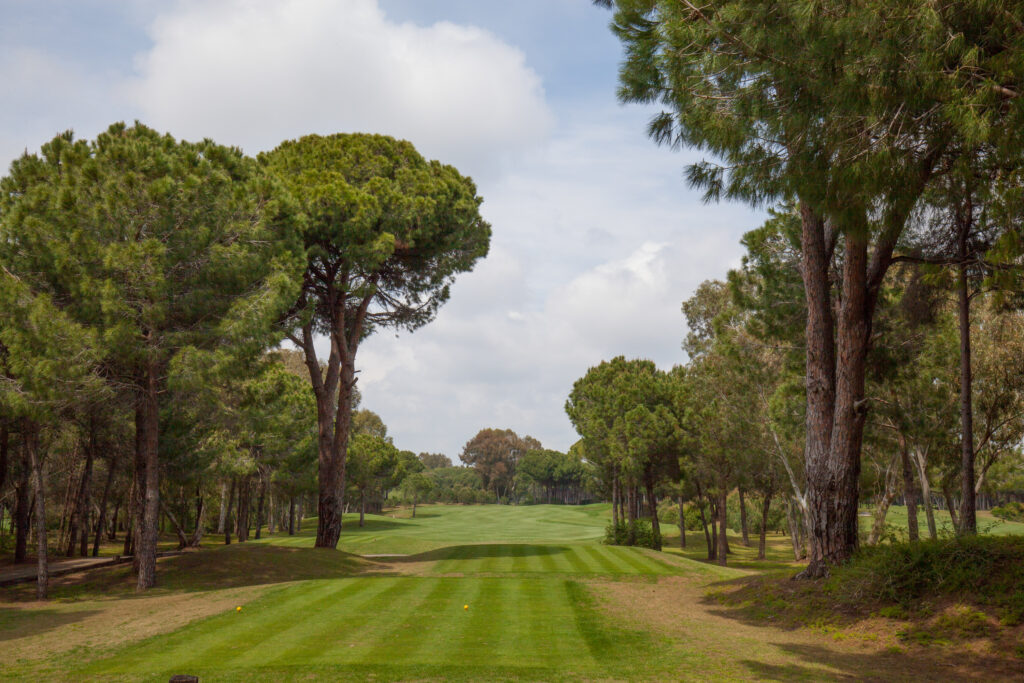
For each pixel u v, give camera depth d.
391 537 44.06
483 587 17.72
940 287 15.83
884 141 8.26
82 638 12.31
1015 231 8.62
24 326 17.16
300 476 50.84
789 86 8.55
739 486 40.62
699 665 9.22
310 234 25.89
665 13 9.07
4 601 18.36
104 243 18.59
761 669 8.95
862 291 14.24
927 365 20.39
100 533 34.97
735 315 25.92
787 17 8.27
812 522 14.63
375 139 29.14
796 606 13.04
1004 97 7.09
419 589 17.33
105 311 17.59
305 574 22.81
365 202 25.48
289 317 26.42
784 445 31.86
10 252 18.70
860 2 7.72
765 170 9.84
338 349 29.81
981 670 8.74
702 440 37.62
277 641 11.14
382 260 26.45
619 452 42.00
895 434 23.16
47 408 17.77
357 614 13.70
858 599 12.30
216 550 25.77
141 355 18.77
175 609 15.41
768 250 19.84
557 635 11.58
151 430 20.53
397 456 83.44
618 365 48.22
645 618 13.41
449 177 30.42
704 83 9.54
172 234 19.02
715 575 22.12
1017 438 20.91
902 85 7.57
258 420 26.34
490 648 10.48
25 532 30.06
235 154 23.16
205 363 18.39
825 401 14.81
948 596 11.36
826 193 9.07
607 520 77.81
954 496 28.34
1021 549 11.73
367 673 8.76
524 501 147.50
